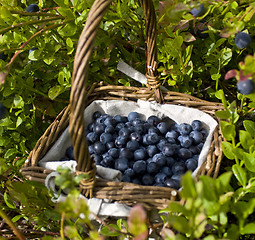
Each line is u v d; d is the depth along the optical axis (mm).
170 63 2141
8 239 1696
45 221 1744
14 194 1604
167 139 1863
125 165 1717
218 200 1089
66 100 2410
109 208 1364
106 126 1927
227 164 2020
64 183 1115
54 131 1766
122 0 2080
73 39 2162
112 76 2451
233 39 2006
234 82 2385
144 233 931
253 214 1626
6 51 2027
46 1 2377
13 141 2314
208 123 1806
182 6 1601
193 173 1537
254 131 1515
